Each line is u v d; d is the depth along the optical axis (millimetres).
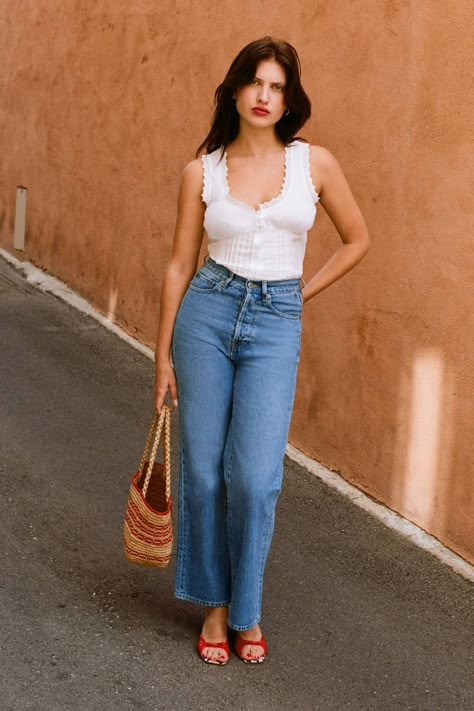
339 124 4621
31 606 3469
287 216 2988
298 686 3207
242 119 3018
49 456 4758
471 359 4016
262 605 3666
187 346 3102
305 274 4969
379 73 4391
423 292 4223
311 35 4812
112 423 5277
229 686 3160
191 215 3094
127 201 6730
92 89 7129
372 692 3225
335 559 4082
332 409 4809
